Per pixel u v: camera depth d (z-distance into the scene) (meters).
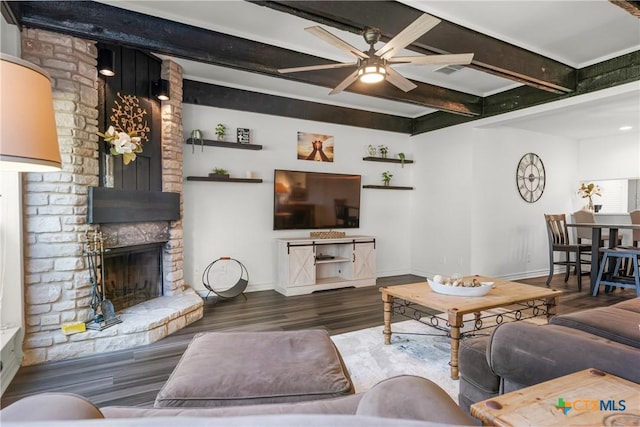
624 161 6.05
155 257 3.76
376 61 2.45
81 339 2.71
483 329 3.08
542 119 5.12
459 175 5.40
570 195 6.49
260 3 2.22
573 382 1.05
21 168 1.28
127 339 2.88
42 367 2.52
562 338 1.30
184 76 4.24
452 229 5.52
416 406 0.80
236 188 4.77
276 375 1.39
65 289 2.71
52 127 1.20
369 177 5.89
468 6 2.68
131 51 3.35
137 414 1.08
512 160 5.66
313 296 4.63
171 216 3.72
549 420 0.85
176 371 1.46
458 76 4.20
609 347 1.18
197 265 4.51
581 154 6.59
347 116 5.50
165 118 3.76
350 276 5.20
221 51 3.12
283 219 5.07
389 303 2.95
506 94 4.62
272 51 3.35
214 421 0.55
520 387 1.41
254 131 4.87
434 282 2.85
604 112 4.78
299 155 5.23
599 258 5.01
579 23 2.95
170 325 3.21
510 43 3.26
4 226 2.45
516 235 5.71
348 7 2.39
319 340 1.77
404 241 6.26
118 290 3.32
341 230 5.57
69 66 2.69
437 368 2.49
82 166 2.77
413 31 2.09
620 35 3.16
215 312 3.90
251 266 4.89
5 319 2.45
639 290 4.27
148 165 3.57
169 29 2.92
